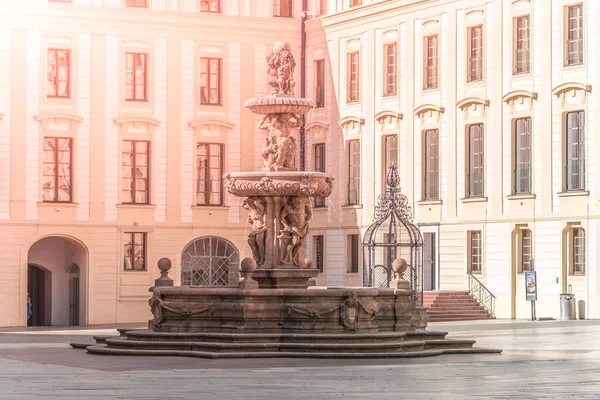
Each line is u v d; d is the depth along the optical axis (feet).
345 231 287.28
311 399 91.40
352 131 286.66
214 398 91.76
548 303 243.19
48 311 290.15
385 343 137.90
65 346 166.61
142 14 284.41
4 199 275.18
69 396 93.09
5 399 90.94
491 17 256.73
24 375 113.19
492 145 255.91
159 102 286.05
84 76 280.92
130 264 283.59
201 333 140.36
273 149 150.92
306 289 141.28
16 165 275.80
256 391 97.30
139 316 283.59
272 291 140.46
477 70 260.21
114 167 282.56
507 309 250.16
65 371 117.80
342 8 288.30
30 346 167.02
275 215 149.28
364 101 283.59
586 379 109.09
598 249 234.79
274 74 152.66
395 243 242.78
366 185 282.56
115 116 282.56
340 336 137.49
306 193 147.95
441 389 99.71
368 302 141.49
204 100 289.94
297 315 139.85
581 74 239.30
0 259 274.57
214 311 141.79
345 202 288.10
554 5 244.22
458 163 262.88
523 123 250.98
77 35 280.72
